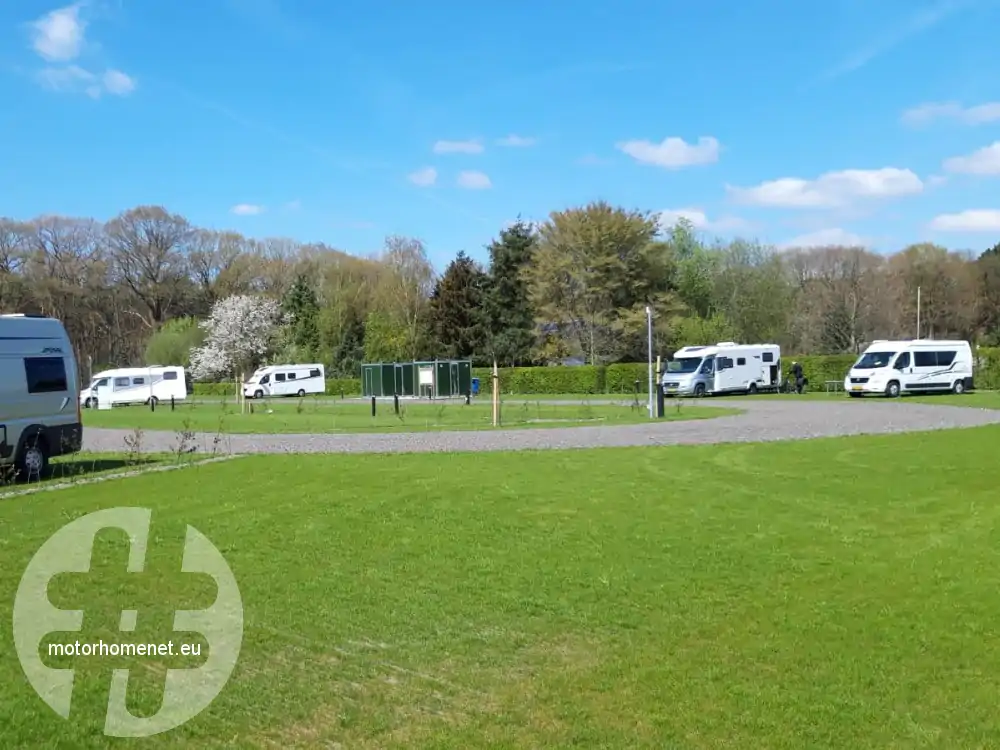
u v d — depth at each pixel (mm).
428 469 14852
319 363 71188
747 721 4867
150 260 77000
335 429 27594
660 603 7160
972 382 43562
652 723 4863
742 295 70125
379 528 9969
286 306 78438
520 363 69875
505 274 70750
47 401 15945
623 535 9562
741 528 9867
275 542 9305
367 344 69562
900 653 5926
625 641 6270
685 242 73250
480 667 5777
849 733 4727
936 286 71062
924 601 7090
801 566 8242
